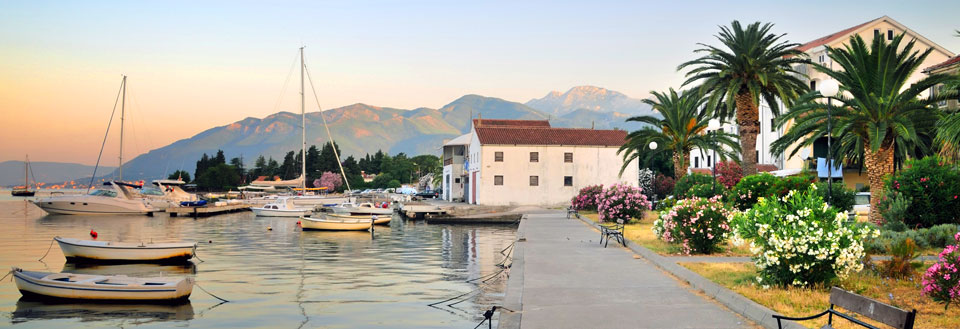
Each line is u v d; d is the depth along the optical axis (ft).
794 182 106.93
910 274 48.03
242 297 65.31
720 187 131.44
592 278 54.24
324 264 96.43
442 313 55.98
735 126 226.17
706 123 172.35
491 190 242.78
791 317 34.17
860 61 92.84
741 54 125.39
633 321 36.78
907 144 100.01
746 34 125.80
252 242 139.74
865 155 100.01
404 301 62.39
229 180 593.42
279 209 254.47
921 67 207.31
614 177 248.52
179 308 59.36
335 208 237.04
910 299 40.06
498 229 182.29
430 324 51.29
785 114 103.35
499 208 228.43
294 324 52.21
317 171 646.74
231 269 90.43
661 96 172.04
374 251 118.11
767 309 37.11
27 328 52.01
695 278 50.31
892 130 95.09
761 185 107.86
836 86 64.28
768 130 229.25
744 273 52.13
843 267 43.68
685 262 60.85
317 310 57.98
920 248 67.97
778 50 126.41
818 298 39.96
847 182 166.20
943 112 91.56
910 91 90.79
